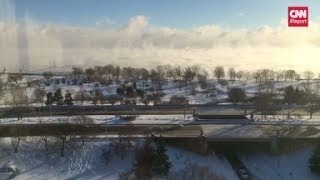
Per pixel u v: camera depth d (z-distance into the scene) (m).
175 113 196.25
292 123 177.00
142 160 138.25
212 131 164.25
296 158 155.12
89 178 143.12
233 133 161.75
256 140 157.00
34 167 148.88
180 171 138.50
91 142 158.12
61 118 180.25
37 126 164.12
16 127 164.12
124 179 136.75
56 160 151.88
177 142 157.25
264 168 150.50
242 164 151.88
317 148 146.38
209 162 151.12
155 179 134.62
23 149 155.88
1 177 141.75
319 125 174.12
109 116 186.75
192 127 171.12
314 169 145.88
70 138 157.38
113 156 151.62
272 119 183.88
